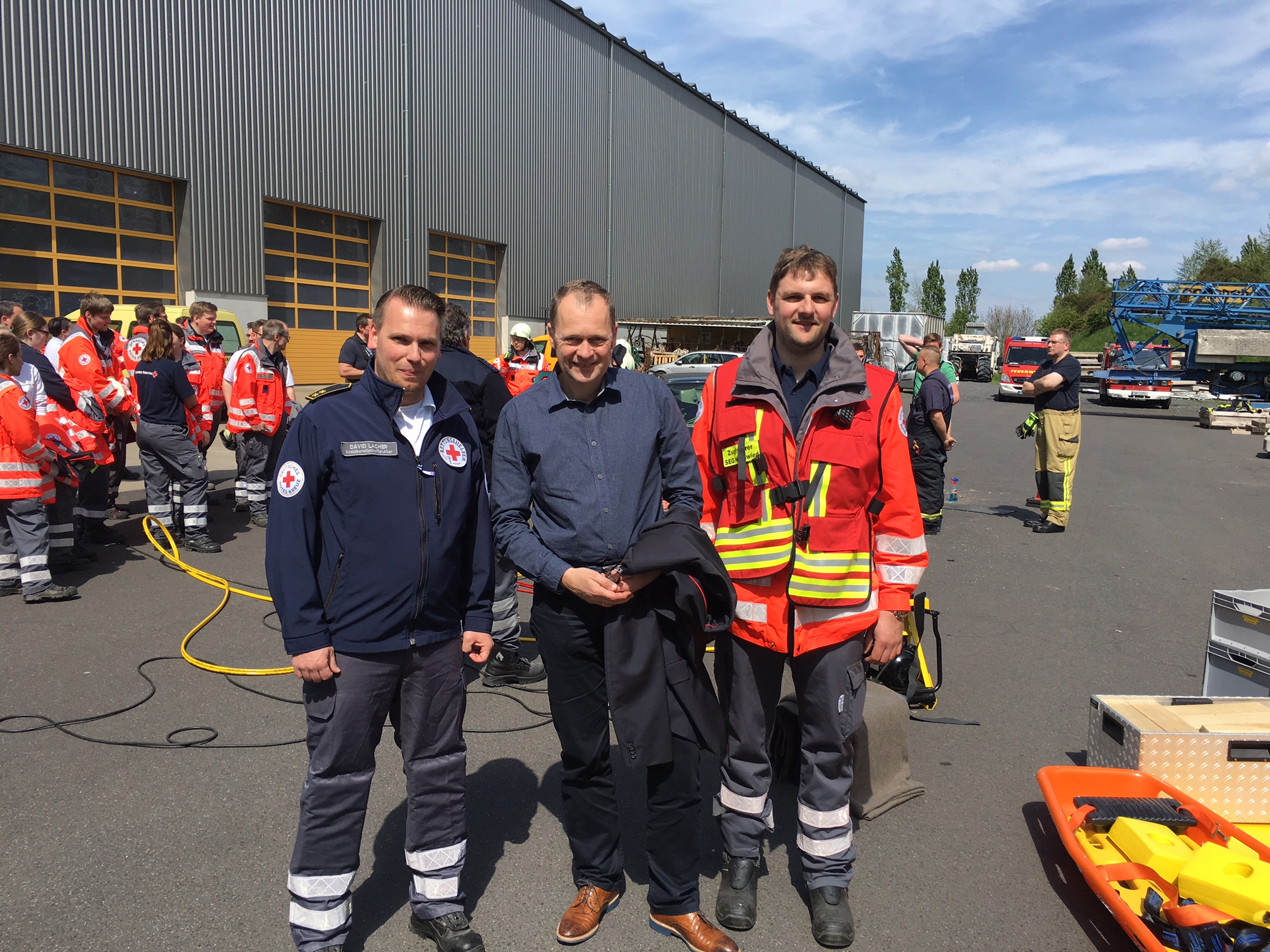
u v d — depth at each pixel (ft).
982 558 26.40
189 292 55.62
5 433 18.61
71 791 11.51
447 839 8.77
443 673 8.56
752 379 8.96
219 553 24.32
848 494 8.75
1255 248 209.15
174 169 54.08
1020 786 12.28
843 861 9.11
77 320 25.45
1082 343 214.90
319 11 63.41
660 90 112.37
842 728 8.96
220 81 56.59
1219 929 7.93
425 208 74.84
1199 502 37.52
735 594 8.59
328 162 65.00
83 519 24.53
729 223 135.54
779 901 9.65
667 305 118.73
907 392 120.57
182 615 18.86
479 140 80.89
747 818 9.33
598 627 8.68
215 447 44.68
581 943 8.86
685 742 8.68
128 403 24.91
